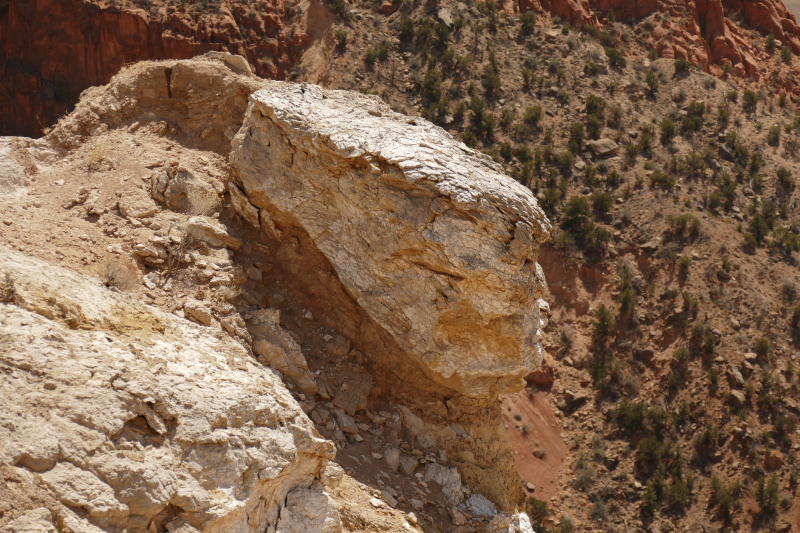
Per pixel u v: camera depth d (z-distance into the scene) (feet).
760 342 138.92
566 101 191.42
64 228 32.73
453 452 35.27
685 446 125.39
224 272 33.88
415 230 32.04
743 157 187.52
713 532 110.52
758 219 163.84
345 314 35.91
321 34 205.67
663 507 114.01
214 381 24.50
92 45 209.67
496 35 208.03
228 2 214.90
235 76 42.96
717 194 168.76
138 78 42.11
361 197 33.58
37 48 209.15
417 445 34.71
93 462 19.63
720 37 258.37
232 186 37.47
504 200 31.76
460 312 32.55
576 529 110.11
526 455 121.70
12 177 35.14
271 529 22.91
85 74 210.79
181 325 29.48
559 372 139.95
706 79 214.90
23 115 207.41
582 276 155.63
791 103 252.21
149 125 41.14
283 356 32.27
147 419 21.53
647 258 156.56
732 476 119.44
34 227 32.01
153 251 33.04
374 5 212.64
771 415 128.57
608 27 242.78
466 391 34.83
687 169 176.04
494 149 171.83
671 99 206.18
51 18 209.36
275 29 211.41
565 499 115.44
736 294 148.25
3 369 20.16
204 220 35.78
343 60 194.80
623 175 173.37
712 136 194.08
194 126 42.19
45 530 17.61
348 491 28.37
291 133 34.91
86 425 20.18
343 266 34.73
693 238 158.40
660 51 240.94
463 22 203.31
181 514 20.88
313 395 32.86
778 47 277.03
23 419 19.27
